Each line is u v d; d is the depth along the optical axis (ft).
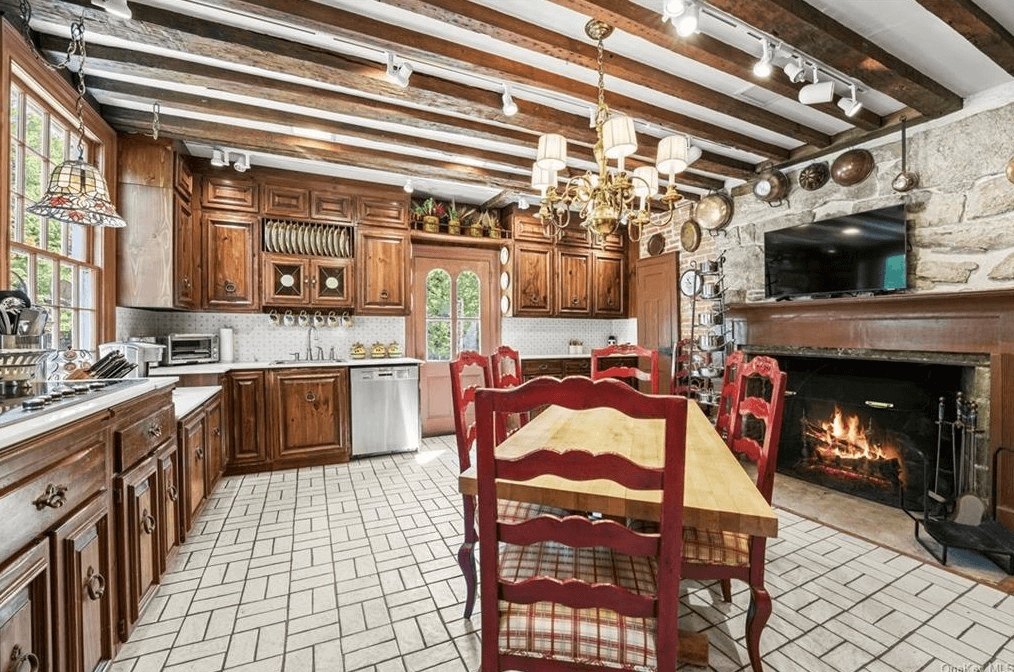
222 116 9.25
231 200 11.89
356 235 13.42
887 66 7.14
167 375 9.96
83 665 4.03
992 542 6.77
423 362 14.78
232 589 6.20
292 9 5.87
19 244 6.36
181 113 9.34
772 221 12.05
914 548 7.41
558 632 3.34
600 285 17.76
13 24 5.93
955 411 8.59
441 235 14.94
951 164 8.71
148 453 5.65
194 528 8.11
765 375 5.41
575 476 3.01
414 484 10.54
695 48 6.63
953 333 8.22
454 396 5.60
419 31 6.68
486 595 3.36
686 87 8.07
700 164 11.46
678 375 14.05
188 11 6.22
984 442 7.98
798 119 9.65
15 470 3.15
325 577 6.54
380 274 13.75
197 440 7.94
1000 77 7.88
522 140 10.08
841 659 4.87
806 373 11.02
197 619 5.54
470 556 5.54
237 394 11.12
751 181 12.51
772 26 6.18
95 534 4.29
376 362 12.78
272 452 11.51
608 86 8.34
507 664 3.41
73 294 8.09
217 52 6.72
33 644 3.34
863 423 9.94
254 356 13.15
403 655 4.97
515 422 10.81
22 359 4.70
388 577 6.55
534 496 3.75
